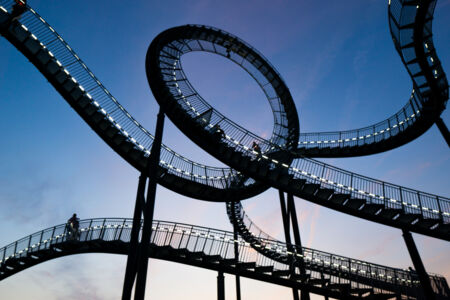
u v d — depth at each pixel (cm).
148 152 1617
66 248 1532
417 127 1748
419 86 1517
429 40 1385
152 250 1398
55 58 1351
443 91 1486
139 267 1132
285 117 2283
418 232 1384
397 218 1402
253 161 1523
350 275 1520
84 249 1506
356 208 1422
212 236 1470
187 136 1600
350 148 2202
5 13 1234
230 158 1538
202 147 1573
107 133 1464
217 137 1547
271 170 1497
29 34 1292
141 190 1508
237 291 2138
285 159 1700
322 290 1420
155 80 1625
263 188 1842
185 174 1739
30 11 1325
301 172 1616
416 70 1442
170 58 1836
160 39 1767
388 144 1970
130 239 1359
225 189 1797
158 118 1541
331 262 1545
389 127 2036
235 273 1419
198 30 2102
